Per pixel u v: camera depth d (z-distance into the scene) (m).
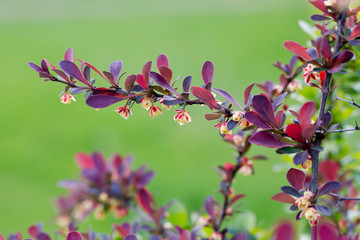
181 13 12.50
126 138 5.48
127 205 1.87
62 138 5.57
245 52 7.80
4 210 4.00
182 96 1.03
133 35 10.07
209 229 1.50
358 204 1.73
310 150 0.98
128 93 1.04
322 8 1.04
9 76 7.94
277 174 4.13
